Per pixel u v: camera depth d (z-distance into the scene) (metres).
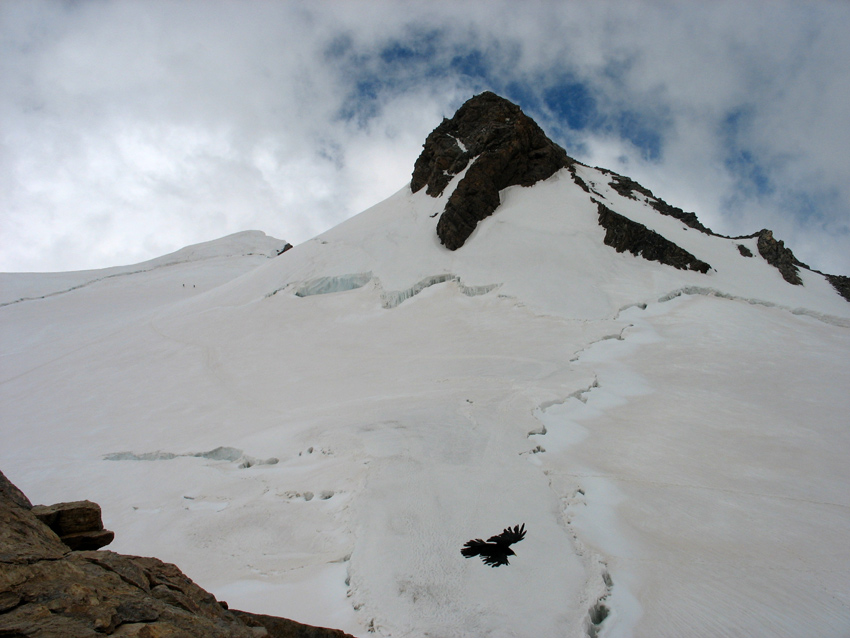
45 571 4.75
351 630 7.75
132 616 4.54
